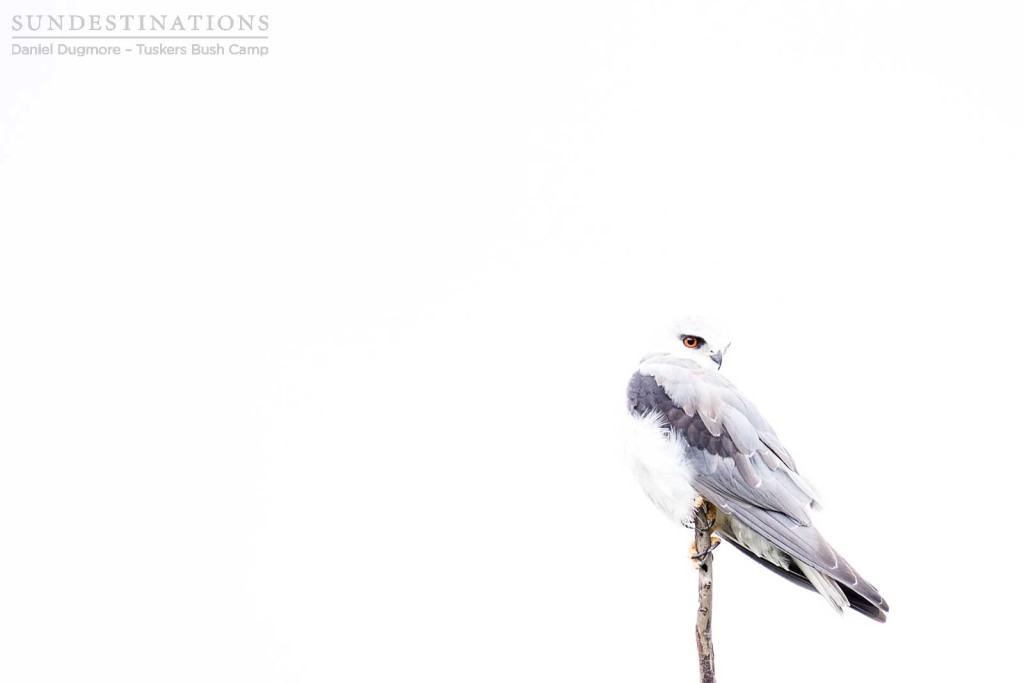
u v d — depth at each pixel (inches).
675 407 425.7
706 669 368.2
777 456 418.3
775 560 417.7
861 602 378.3
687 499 417.4
